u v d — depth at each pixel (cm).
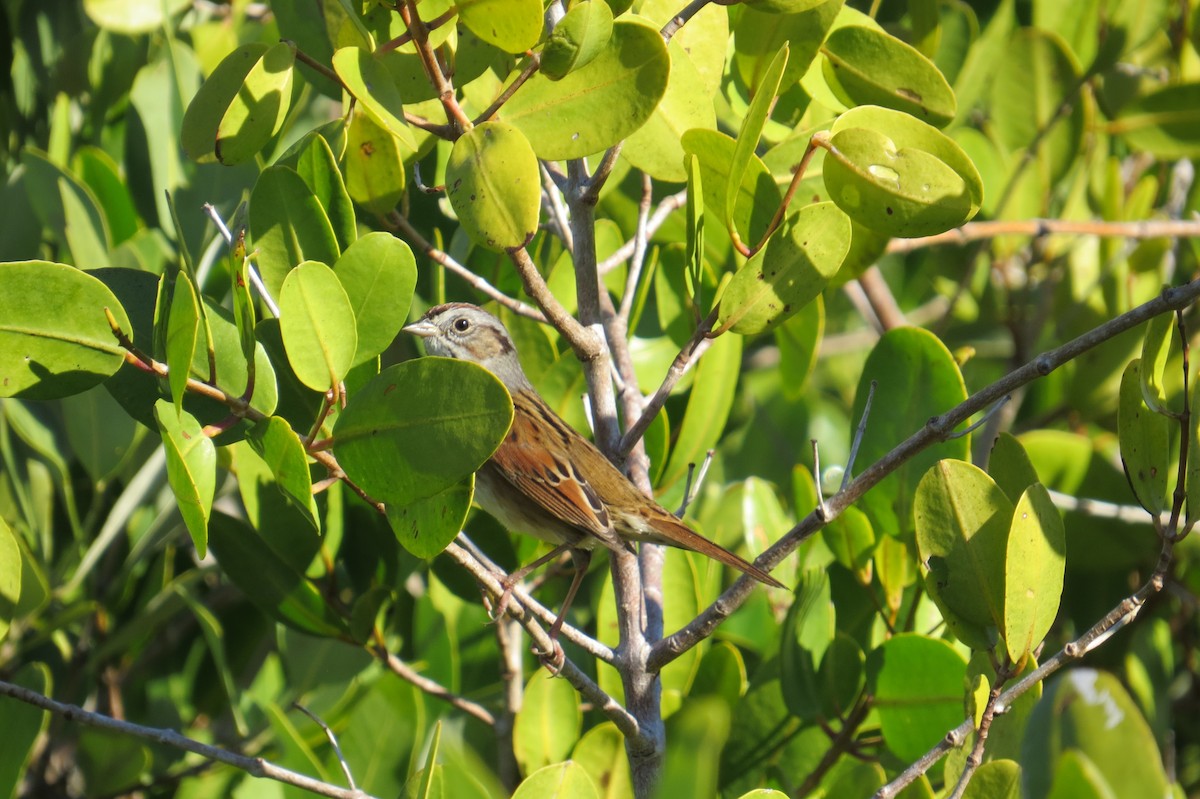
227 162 788
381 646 1030
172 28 1271
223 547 1021
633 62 778
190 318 661
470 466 676
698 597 1034
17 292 696
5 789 914
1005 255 1452
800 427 1695
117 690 1184
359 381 812
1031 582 739
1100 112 1414
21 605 978
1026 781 675
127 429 1056
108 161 1157
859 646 981
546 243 1200
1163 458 781
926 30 1173
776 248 812
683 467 1114
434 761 720
